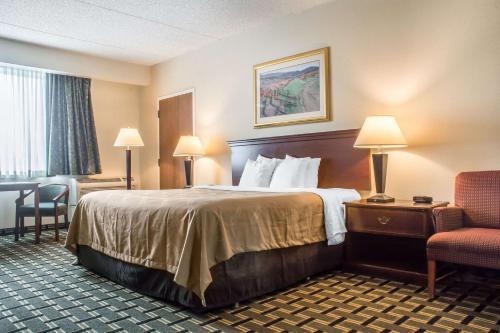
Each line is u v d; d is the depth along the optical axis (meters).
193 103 5.48
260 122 4.51
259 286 2.51
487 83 2.90
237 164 4.68
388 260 3.17
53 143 5.56
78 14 4.14
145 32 4.71
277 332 1.98
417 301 2.42
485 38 2.90
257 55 4.57
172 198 2.69
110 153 6.33
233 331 1.99
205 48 5.27
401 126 3.37
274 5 3.94
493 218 2.63
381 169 3.13
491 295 2.52
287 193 3.05
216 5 3.94
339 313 2.23
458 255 2.29
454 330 1.97
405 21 3.32
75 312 2.29
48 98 5.56
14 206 5.32
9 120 5.27
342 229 3.09
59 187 5.23
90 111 5.97
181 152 4.98
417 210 2.71
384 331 1.97
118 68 5.95
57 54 5.34
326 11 3.88
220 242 2.25
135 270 2.66
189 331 2.00
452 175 3.08
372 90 3.55
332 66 3.84
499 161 2.85
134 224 2.67
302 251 2.87
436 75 3.16
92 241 3.17
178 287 2.32
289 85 4.20
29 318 2.21
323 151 3.82
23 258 3.75
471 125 2.98
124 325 2.08
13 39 4.92
